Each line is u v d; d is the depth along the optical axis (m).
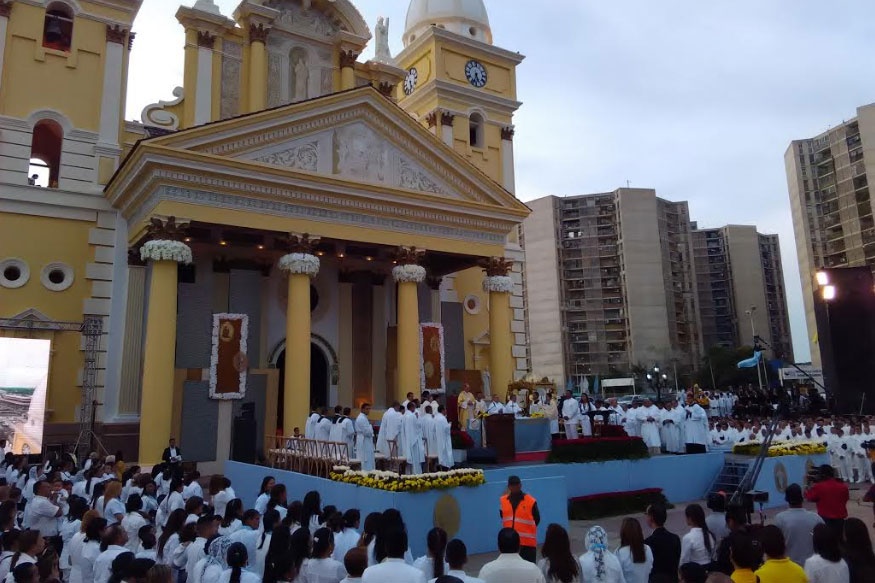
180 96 26.14
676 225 103.12
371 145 25.17
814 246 81.88
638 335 91.88
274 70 28.41
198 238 24.50
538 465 18.33
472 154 34.00
